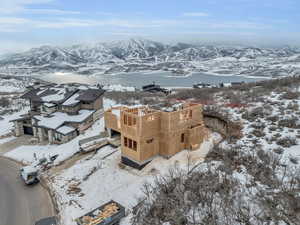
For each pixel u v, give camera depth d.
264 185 12.55
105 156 22.20
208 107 26.97
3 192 18.88
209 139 22.25
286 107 23.78
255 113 23.16
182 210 12.03
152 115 18.64
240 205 11.30
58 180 19.70
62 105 31.45
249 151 16.44
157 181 15.21
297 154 15.25
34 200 17.70
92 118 32.25
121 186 17.14
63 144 27.53
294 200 11.00
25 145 28.80
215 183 13.22
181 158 18.97
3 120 37.91
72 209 15.66
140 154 18.39
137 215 13.49
